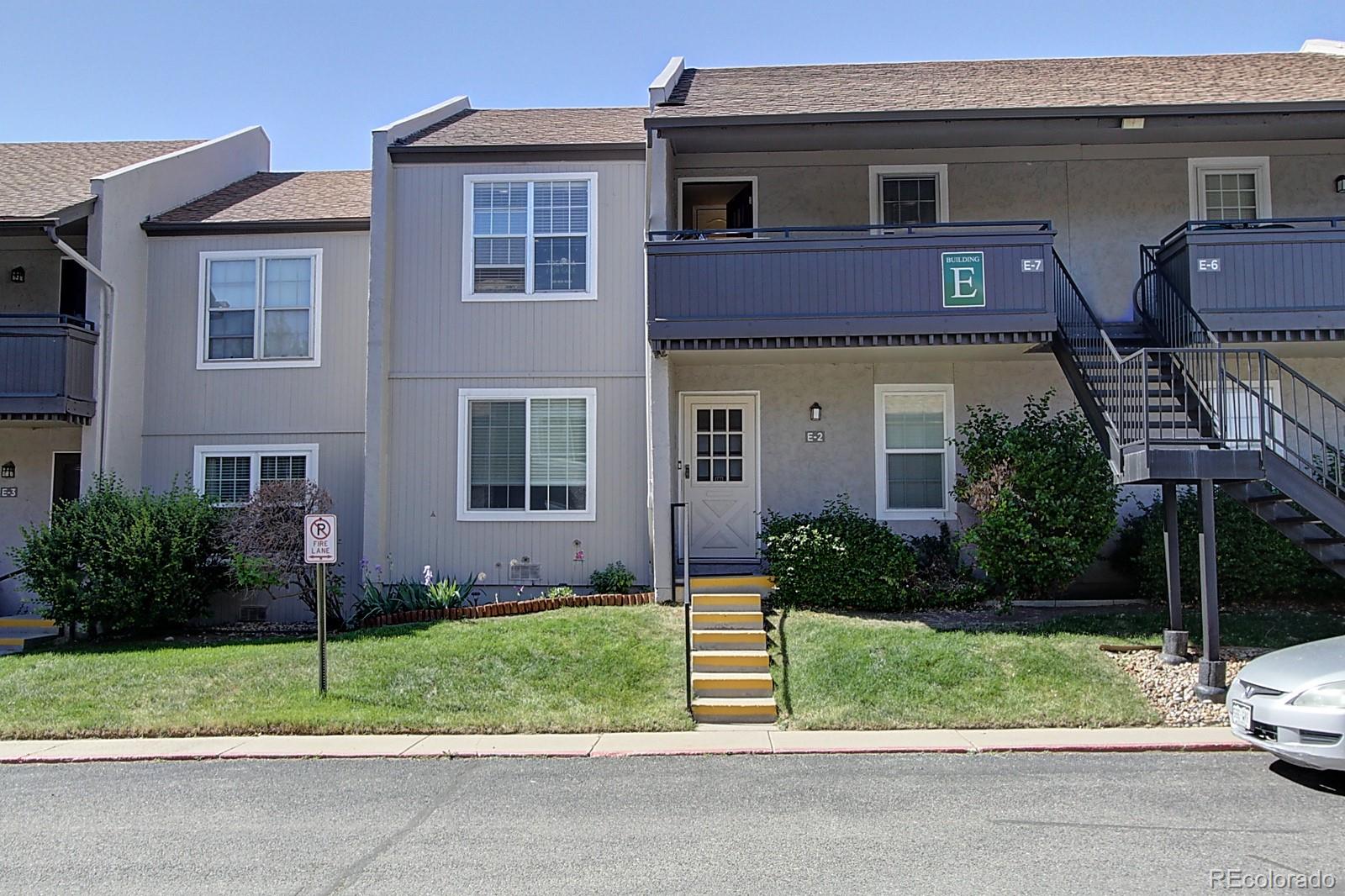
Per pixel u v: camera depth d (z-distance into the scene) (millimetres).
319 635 10531
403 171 15086
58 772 8523
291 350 16125
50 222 14578
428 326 14938
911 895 5566
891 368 15188
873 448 15133
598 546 14625
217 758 8898
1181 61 17078
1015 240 13078
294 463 15992
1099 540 12625
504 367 14867
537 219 14977
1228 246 12867
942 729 9516
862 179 15312
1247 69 15922
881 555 12977
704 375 15359
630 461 14727
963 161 15172
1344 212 14797
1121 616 12391
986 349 13750
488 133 15883
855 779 7988
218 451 16062
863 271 13148
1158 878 5766
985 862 6070
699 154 15297
